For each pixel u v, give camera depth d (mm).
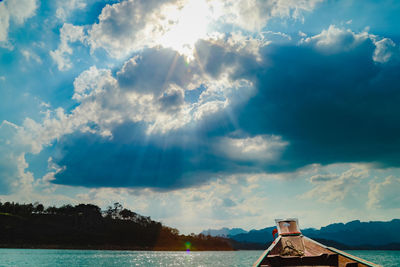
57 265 63906
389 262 88750
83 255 122812
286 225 19750
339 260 15195
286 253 16641
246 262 87625
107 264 71250
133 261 87875
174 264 76188
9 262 70625
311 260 15586
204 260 102938
